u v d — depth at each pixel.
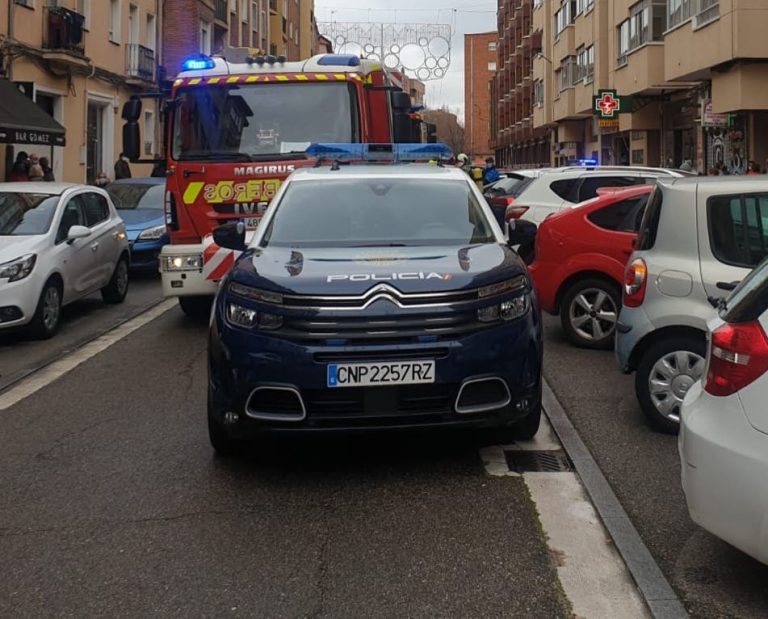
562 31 40.75
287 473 5.05
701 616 3.33
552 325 9.91
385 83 11.05
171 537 4.16
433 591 3.59
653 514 4.35
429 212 6.06
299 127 9.77
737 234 5.48
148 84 29.62
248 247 5.82
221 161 9.67
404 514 4.41
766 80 20.02
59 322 10.49
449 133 85.88
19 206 10.03
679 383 5.63
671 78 23.95
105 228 11.40
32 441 5.74
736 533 3.21
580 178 11.31
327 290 4.67
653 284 5.64
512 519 4.32
